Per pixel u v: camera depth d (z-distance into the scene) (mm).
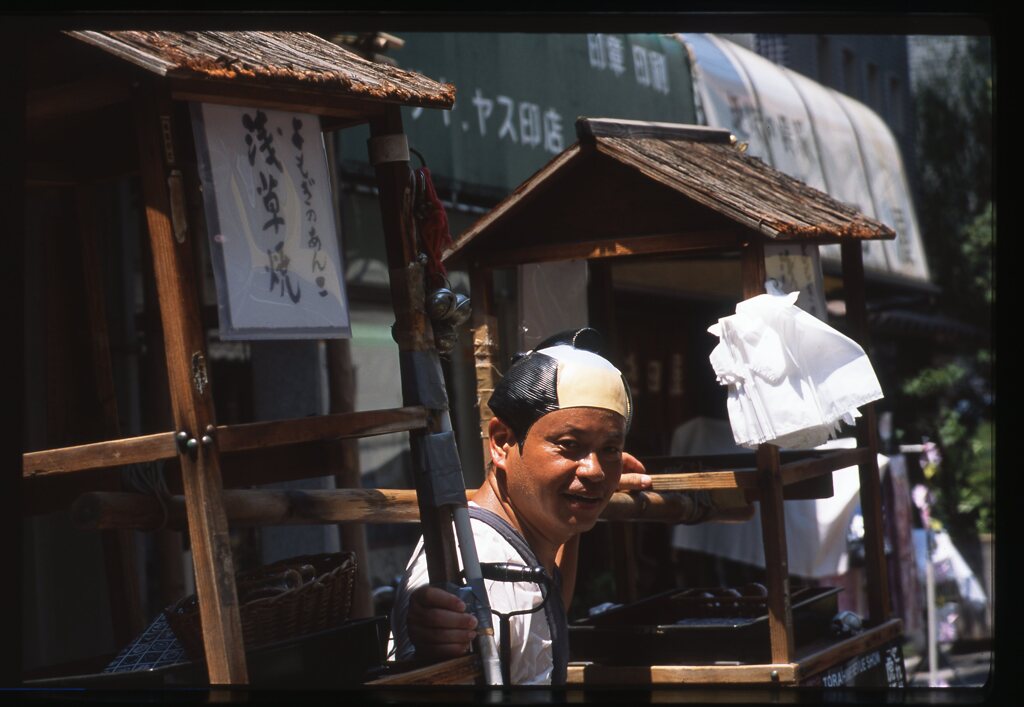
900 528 6820
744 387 2393
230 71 1492
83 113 1923
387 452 5605
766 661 2512
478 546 2045
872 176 9664
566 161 2713
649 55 7375
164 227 1443
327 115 1804
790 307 2410
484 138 5891
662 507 2576
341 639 1735
